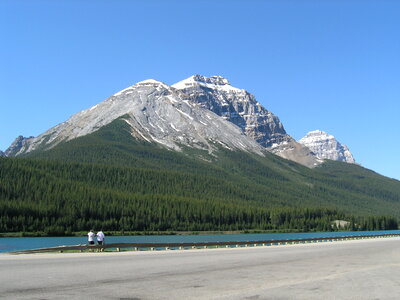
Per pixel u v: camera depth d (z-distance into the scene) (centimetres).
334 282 2864
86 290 2433
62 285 2605
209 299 2205
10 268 3512
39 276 3005
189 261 4397
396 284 2811
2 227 14338
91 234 5881
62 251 5712
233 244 7525
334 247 7725
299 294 2378
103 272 3297
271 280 2938
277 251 6431
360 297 2314
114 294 2316
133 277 3025
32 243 10356
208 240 12481
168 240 12494
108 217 17125
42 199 16900
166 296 2277
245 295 2330
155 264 4003
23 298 2161
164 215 18050
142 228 17312
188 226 18338
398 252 6212
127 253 5631
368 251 6456
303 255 5525
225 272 3391
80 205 16950
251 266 3925
